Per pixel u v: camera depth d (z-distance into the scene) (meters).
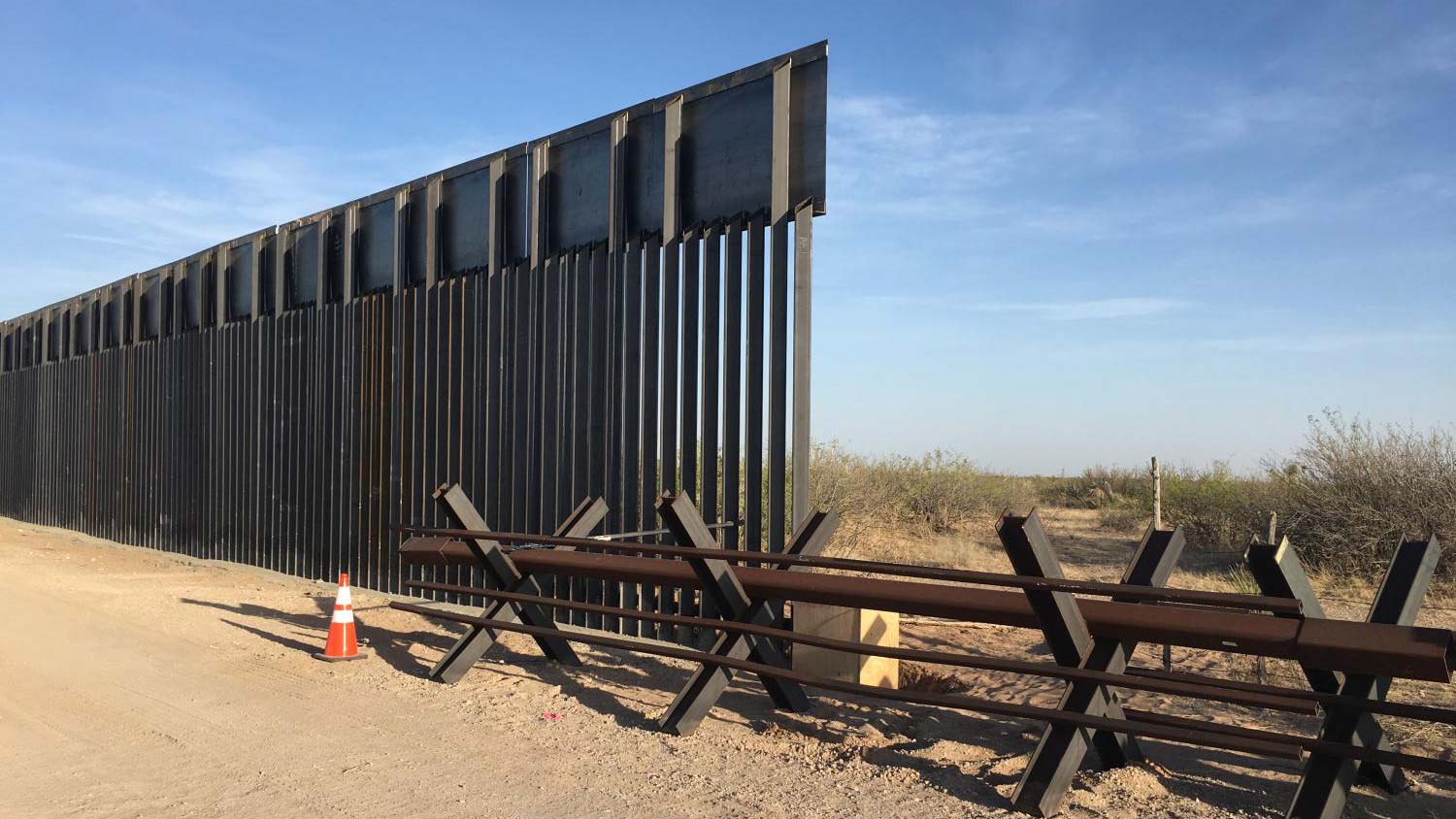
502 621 8.06
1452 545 12.73
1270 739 4.67
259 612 11.76
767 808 5.16
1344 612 10.84
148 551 19.56
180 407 19.20
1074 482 31.78
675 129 10.00
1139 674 5.24
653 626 10.04
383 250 14.07
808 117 9.05
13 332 27.52
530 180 11.53
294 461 15.62
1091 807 5.10
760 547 9.23
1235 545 16.81
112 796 5.41
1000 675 8.35
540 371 11.31
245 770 5.86
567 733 6.63
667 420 9.90
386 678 8.26
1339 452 14.09
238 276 17.61
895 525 20.69
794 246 8.97
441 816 5.08
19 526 25.14
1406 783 5.38
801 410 8.88
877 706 7.34
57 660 9.00
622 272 10.48
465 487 12.26
